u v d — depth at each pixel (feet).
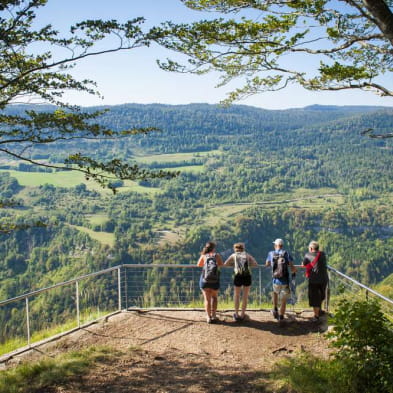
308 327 22.40
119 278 25.50
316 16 18.76
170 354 19.21
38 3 16.48
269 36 18.94
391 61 21.18
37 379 16.19
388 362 13.39
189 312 25.12
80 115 19.77
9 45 17.49
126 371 17.15
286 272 22.58
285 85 21.99
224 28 17.65
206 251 23.63
